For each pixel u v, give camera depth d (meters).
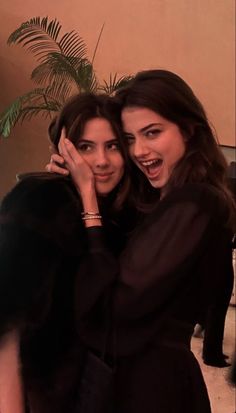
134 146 1.01
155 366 0.92
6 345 0.86
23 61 4.97
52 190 0.90
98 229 0.91
